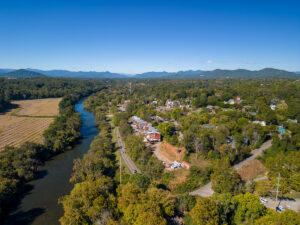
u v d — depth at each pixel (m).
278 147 89.94
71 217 48.06
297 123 115.56
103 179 62.44
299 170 64.69
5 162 75.19
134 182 61.84
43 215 58.34
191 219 47.31
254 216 44.97
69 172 83.00
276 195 57.41
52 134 106.94
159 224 40.78
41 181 75.88
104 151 92.31
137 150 89.88
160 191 56.06
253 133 94.94
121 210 50.97
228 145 84.31
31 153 84.12
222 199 49.19
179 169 77.00
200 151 87.25
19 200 64.75
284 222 39.19
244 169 77.94
